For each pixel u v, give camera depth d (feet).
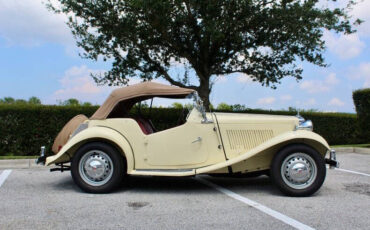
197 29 30.58
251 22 29.86
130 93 16.62
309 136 15.02
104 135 16.01
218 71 34.09
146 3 25.53
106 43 31.45
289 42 31.37
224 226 11.19
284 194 15.64
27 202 14.35
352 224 11.38
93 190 15.98
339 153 35.50
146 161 16.26
